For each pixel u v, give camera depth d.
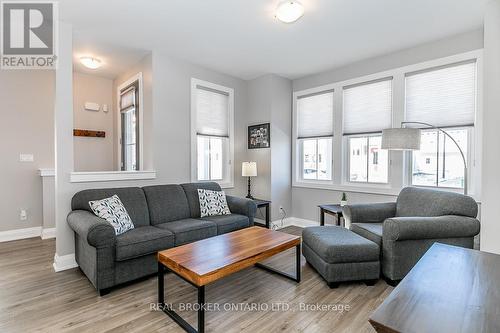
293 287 2.47
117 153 4.71
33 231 4.07
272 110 4.50
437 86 3.29
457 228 2.41
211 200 3.63
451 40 3.16
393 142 2.76
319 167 4.57
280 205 4.65
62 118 2.86
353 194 4.05
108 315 2.01
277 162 4.58
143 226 3.02
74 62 3.99
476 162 3.00
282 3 2.45
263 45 3.42
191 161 4.01
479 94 2.96
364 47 3.47
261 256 2.15
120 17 2.75
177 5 2.54
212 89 4.31
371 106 3.87
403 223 2.36
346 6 2.53
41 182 4.14
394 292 0.96
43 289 2.40
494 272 1.13
